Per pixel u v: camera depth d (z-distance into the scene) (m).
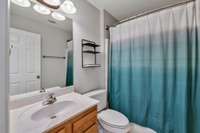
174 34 1.47
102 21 2.11
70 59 1.63
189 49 1.39
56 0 1.21
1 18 0.42
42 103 1.17
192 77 1.37
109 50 2.14
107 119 1.51
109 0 1.83
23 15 1.15
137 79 1.80
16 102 1.06
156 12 1.60
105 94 2.02
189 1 1.36
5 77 0.44
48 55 1.38
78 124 1.02
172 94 1.50
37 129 0.75
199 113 1.32
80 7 1.70
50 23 1.39
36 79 1.28
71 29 1.61
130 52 1.88
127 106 1.91
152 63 1.65
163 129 1.59
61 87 1.53
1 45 0.42
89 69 1.92
